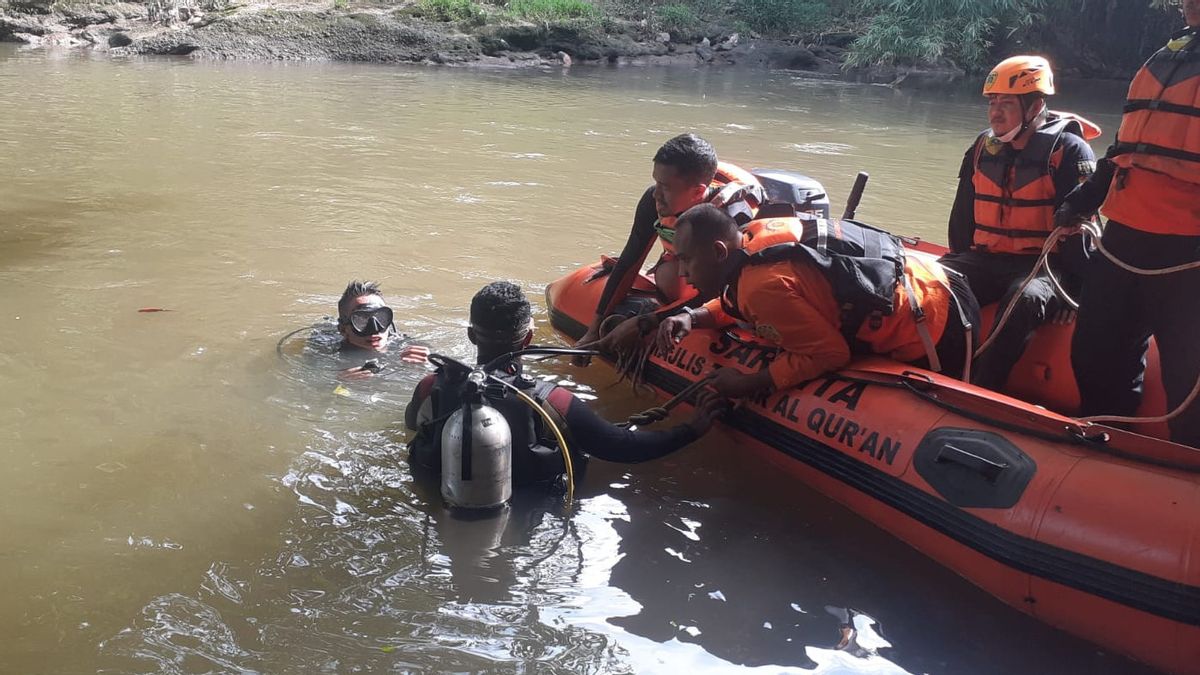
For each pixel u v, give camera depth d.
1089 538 2.73
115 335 4.56
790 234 3.36
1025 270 3.83
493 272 5.80
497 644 2.61
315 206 7.12
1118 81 18.88
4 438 3.57
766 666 2.59
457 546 3.04
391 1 18.02
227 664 2.49
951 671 2.61
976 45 18.73
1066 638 2.78
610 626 2.71
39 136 9.17
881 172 9.16
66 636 2.57
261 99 11.83
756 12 19.75
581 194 7.79
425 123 10.71
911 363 3.54
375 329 4.31
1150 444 2.79
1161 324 3.12
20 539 2.98
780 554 3.11
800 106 13.48
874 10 19.78
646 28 18.67
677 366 4.00
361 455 3.54
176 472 3.39
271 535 3.05
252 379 4.11
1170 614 2.57
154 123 10.03
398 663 2.52
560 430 3.30
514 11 17.88
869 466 3.26
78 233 6.23
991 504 2.93
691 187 3.83
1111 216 3.14
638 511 3.31
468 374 3.26
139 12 17.02
